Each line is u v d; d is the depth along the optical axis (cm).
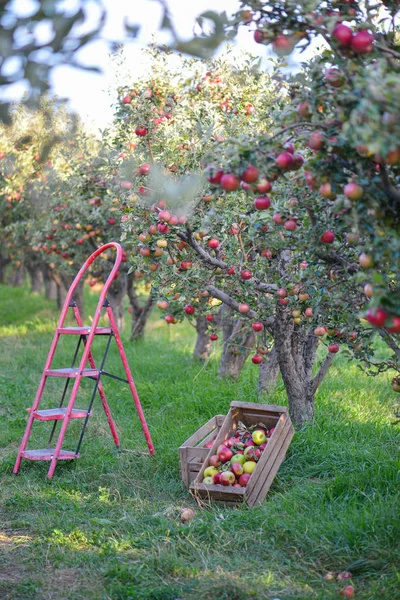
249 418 573
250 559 405
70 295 604
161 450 618
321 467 550
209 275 574
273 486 536
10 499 504
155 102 659
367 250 304
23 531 457
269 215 434
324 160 301
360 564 387
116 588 368
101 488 523
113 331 594
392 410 743
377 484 492
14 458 606
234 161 302
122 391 882
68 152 931
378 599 347
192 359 1076
